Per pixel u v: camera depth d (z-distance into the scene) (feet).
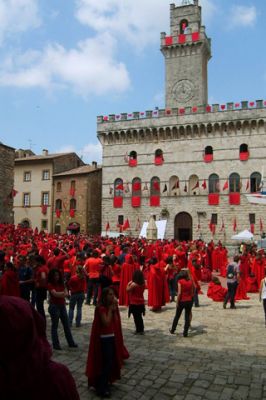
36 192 251.80
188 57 241.35
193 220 211.00
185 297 51.08
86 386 33.94
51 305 44.14
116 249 98.73
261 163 202.90
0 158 189.16
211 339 49.70
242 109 206.90
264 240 161.68
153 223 160.66
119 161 228.84
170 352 43.88
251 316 64.39
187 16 245.86
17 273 53.67
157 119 222.07
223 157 209.77
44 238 134.21
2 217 189.16
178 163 217.56
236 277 70.95
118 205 224.94
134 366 38.96
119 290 72.64
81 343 46.78
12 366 8.11
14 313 8.18
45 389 8.71
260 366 39.17
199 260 102.78
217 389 33.22
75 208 239.71
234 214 204.33
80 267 55.31
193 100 237.25
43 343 9.17
